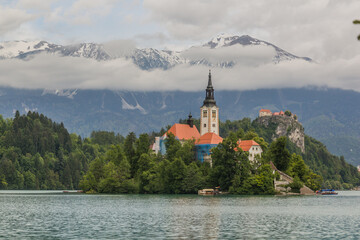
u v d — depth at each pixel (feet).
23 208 631.15
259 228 432.25
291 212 571.69
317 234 399.03
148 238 376.07
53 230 417.08
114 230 417.08
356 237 384.68
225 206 647.15
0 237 380.99
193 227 436.35
